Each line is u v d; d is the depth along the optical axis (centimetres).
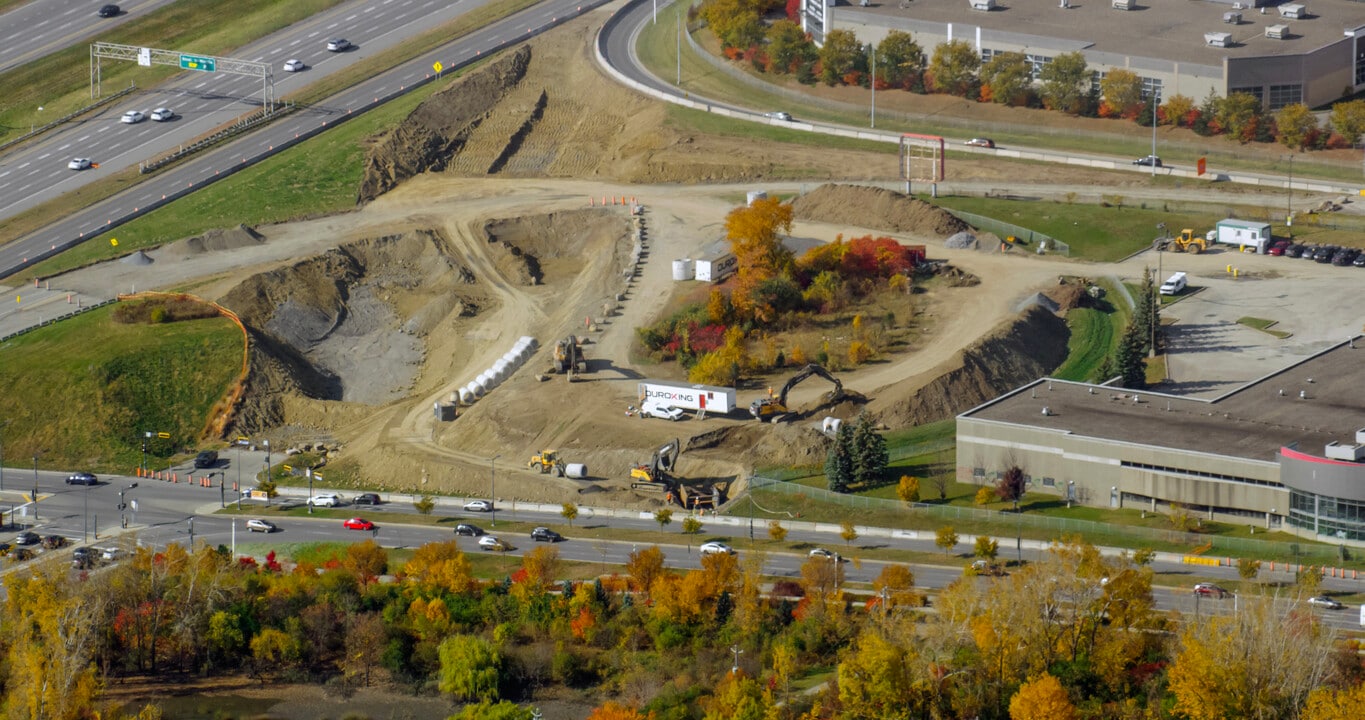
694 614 19175
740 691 17288
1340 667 17012
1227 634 17150
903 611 18862
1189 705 16638
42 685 17825
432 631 19438
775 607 19412
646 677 18388
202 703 18838
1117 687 17412
